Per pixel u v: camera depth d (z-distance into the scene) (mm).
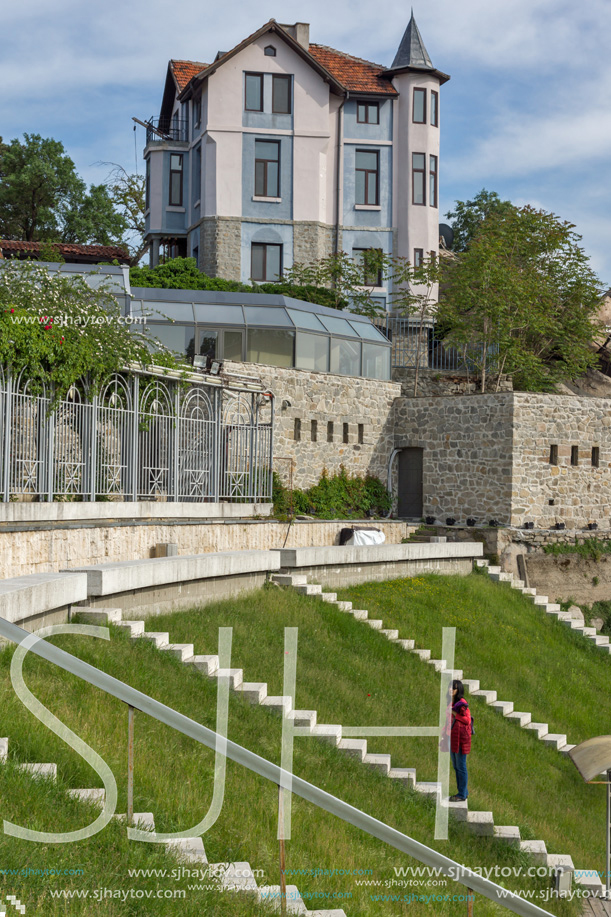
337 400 29219
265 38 39188
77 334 15430
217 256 38469
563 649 22766
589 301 37656
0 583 10219
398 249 40781
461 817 11891
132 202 54031
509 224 37688
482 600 23125
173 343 26422
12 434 13711
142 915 5656
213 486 20688
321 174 39594
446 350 35750
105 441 16547
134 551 16312
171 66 43562
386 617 19281
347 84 40688
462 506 29828
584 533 29391
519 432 28891
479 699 17406
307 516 26141
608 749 13219
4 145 52375
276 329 27594
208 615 14773
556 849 12695
